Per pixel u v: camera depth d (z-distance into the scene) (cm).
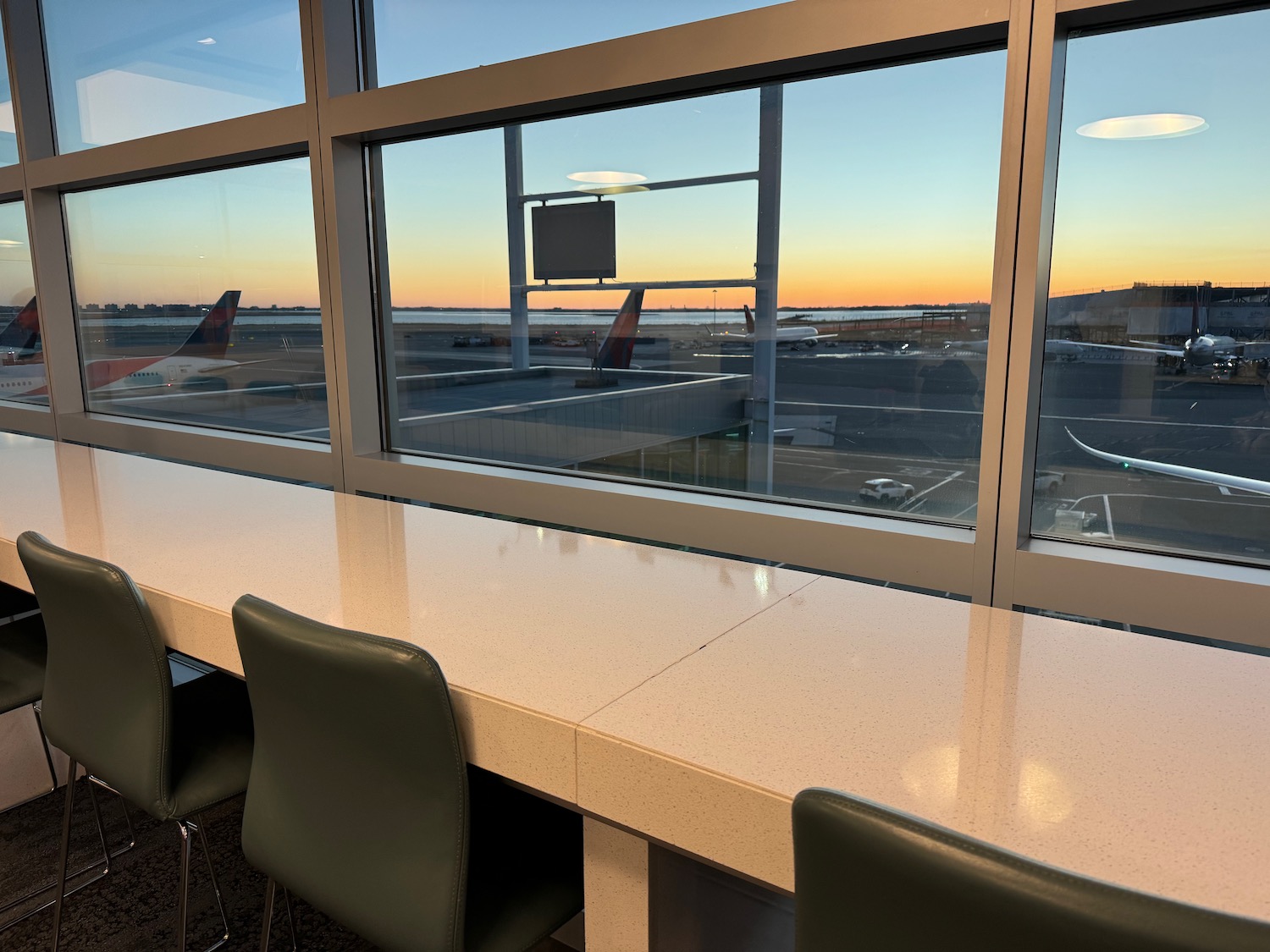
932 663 118
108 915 185
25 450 280
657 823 96
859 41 167
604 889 118
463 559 164
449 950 106
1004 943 60
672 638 126
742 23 180
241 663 132
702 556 167
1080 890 56
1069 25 154
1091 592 161
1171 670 116
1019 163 155
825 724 100
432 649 122
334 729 109
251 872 201
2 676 186
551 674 114
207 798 144
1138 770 91
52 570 138
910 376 191
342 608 138
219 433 327
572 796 103
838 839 66
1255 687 111
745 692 109
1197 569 155
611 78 199
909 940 65
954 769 91
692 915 122
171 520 193
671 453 229
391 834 109
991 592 172
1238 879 74
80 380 394
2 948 175
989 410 166
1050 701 107
